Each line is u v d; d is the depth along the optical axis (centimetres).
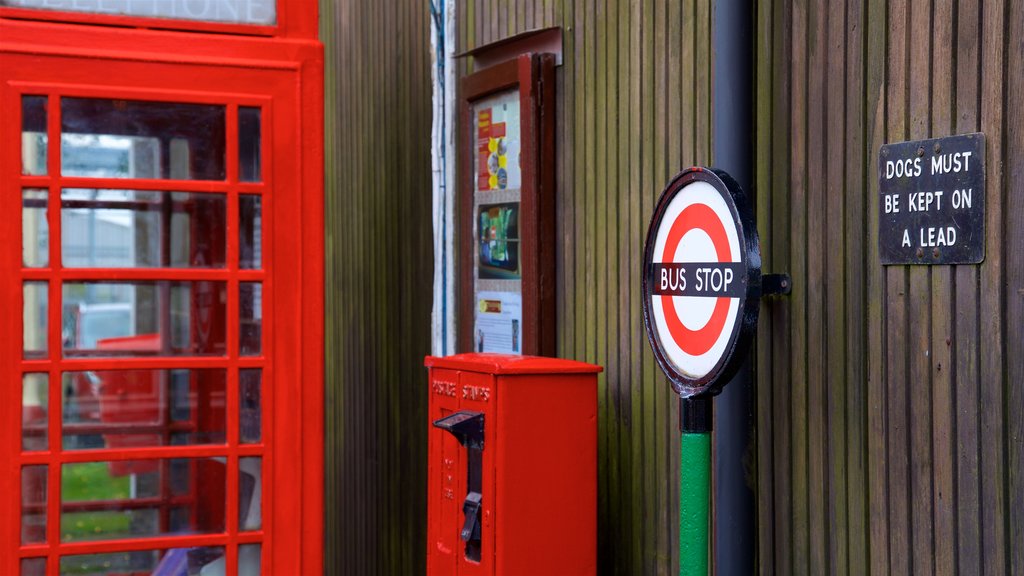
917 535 283
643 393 411
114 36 452
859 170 300
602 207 438
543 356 469
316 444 474
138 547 456
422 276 637
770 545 337
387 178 705
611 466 433
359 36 775
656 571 402
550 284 472
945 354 274
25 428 446
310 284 473
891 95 290
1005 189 257
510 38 495
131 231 455
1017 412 254
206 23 463
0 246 441
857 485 303
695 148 381
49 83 445
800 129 323
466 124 548
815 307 317
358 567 778
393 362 692
